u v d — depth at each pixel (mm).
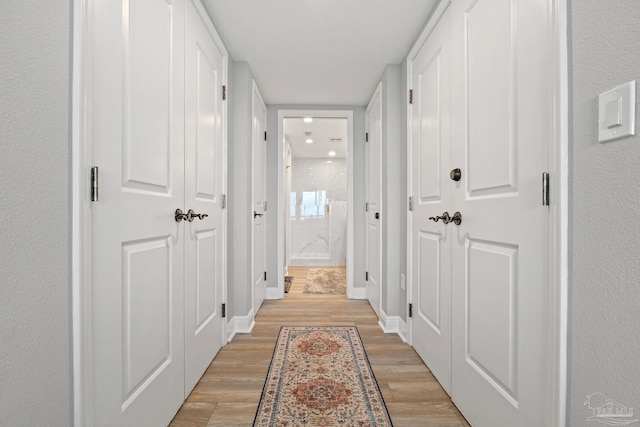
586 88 795
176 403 1478
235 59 2514
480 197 1350
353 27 2090
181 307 1530
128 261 1097
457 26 1556
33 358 730
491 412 1255
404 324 2389
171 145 1413
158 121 1301
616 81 711
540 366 975
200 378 1803
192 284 1670
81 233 856
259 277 3195
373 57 2482
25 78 706
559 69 864
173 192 1434
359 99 3393
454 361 1570
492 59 1261
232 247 2498
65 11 815
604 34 742
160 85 1316
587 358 793
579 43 817
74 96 843
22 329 703
